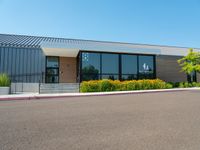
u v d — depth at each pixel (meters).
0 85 13.66
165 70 23.89
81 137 3.71
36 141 3.48
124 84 16.31
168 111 6.41
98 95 12.67
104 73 17.84
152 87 17.48
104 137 3.72
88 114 5.93
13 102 9.05
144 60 19.28
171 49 27.08
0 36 23.00
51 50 17.31
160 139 3.59
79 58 17.50
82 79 17.11
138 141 3.48
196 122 4.88
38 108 7.09
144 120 5.12
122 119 5.24
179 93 13.73
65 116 5.64
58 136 3.78
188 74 25.09
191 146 3.23
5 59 17.58
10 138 3.65
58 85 15.96
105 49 17.45
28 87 16.89
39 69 18.44
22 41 20.83
